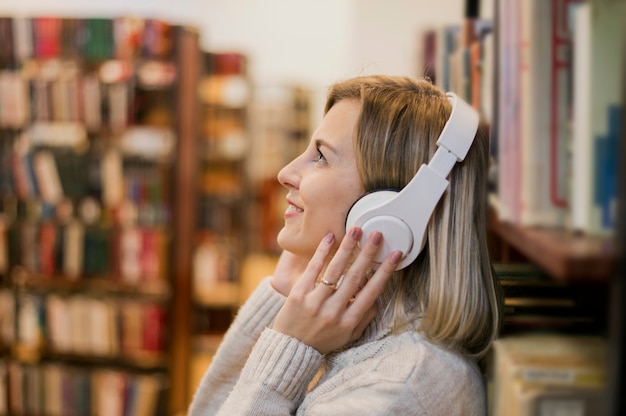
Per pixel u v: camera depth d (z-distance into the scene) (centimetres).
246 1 782
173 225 351
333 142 87
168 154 351
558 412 61
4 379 351
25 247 357
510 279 95
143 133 391
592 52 54
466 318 82
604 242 52
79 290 367
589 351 67
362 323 89
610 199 54
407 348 83
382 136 84
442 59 146
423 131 84
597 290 76
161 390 339
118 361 362
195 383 396
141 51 346
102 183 349
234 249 478
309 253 92
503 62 80
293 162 92
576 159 57
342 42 781
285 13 786
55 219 361
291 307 86
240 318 111
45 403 349
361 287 91
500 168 82
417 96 86
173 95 345
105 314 347
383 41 450
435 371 80
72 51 350
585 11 55
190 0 772
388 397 79
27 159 349
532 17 64
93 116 347
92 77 354
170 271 351
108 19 347
